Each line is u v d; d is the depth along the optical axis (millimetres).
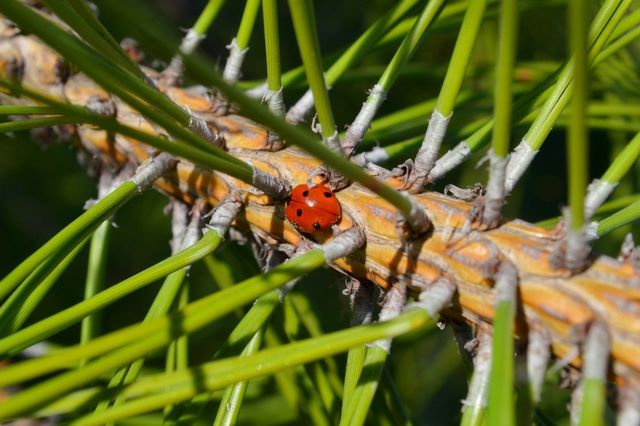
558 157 368
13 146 333
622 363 192
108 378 238
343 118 321
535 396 194
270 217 221
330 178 214
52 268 209
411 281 208
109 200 213
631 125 255
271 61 212
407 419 233
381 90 222
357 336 188
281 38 357
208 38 365
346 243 205
